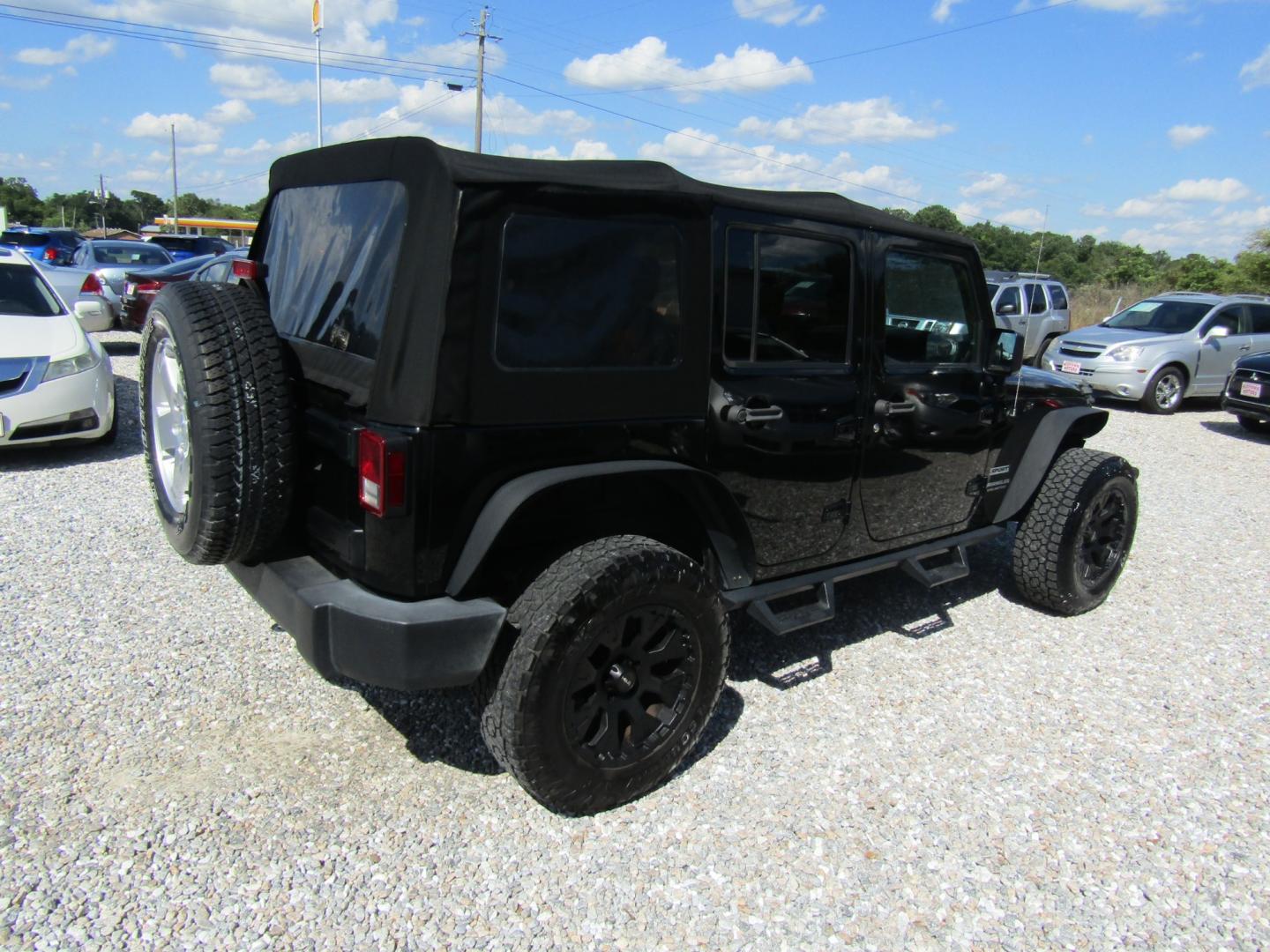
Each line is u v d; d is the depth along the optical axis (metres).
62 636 3.82
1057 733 3.54
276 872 2.50
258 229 3.68
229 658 3.70
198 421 2.62
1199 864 2.80
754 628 4.36
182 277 12.33
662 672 2.94
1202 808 3.09
